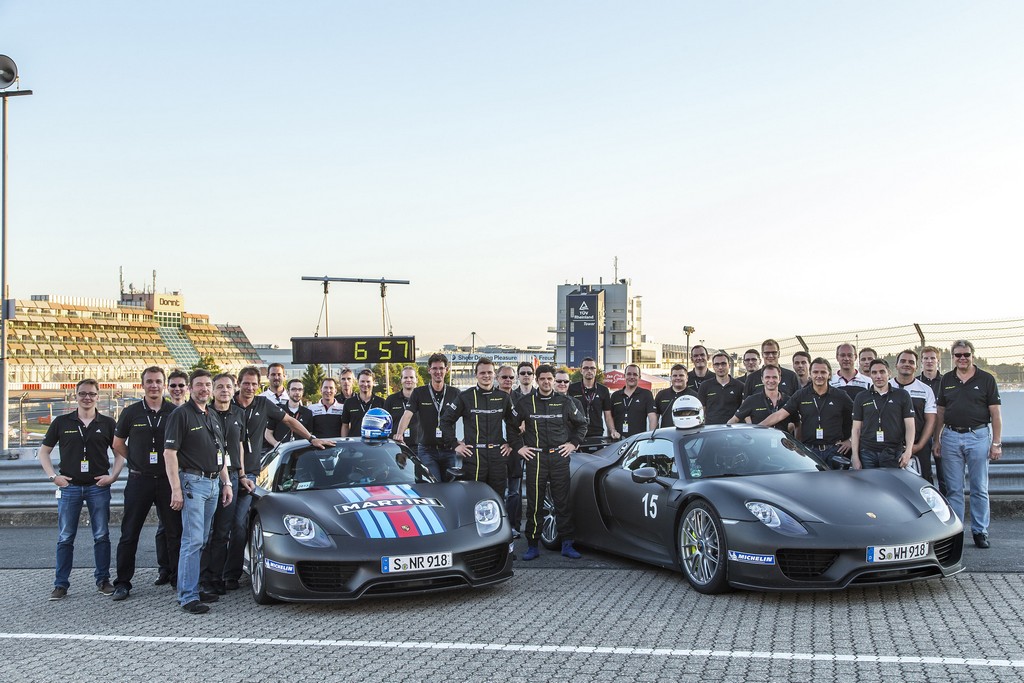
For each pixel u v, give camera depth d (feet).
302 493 23.34
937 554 20.30
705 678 14.84
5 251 56.29
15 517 39.06
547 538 28.81
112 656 18.01
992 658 15.33
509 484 31.22
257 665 16.81
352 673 16.02
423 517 21.85
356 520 21.44
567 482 27.55
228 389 24.13
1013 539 27.89
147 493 24.52
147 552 31.55
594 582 23.52
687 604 20.43
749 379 35.14
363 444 26.12
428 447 32.76
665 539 23.47
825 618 18.57
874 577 19.65
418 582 20.86
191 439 22.31
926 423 27.81
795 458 24.14
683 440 24.82
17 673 17.06
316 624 19.93
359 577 20.52
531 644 17.44
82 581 26.78
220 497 23.67
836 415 28.94
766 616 18.95
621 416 37.09
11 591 25.46
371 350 85.51
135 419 24.67
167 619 21.22
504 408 28.55
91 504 25.05
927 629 17.40
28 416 93.61
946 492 29.09
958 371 27.35
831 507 20.39
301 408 37.29
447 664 16.33
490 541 21.89
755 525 20.29
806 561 19.70
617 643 17.25
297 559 20.85
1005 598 19.84
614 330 636.89
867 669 14.98
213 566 23.75
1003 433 43.55
